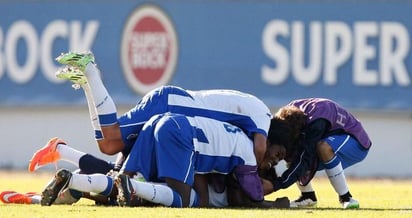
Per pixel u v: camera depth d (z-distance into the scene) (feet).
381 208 108.37
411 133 240.73
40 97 254.06
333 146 107.76
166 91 104.42
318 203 119.75
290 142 104.53
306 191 110.93
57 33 253.03
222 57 245.24
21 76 255.29
